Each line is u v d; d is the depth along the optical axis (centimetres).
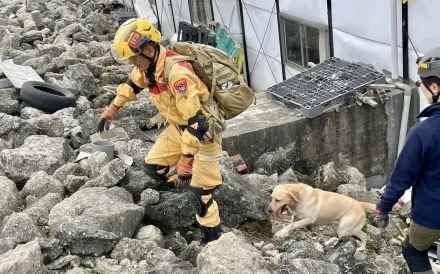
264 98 848
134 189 597
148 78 485
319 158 781
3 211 556
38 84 947
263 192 650
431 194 395
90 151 701
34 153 667
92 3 2125
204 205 507
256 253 468
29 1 1891
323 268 462
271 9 1020
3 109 912
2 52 1315
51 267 479
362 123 777
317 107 754
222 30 1139
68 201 545
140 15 1803
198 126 461
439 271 540
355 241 544
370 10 784
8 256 443
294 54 995
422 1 706
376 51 797
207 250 449
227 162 688
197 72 485
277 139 760
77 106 940
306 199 523
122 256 493
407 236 443
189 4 1418
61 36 1469
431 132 377
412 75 761
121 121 796
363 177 735
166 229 576
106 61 1229
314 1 889
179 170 478
